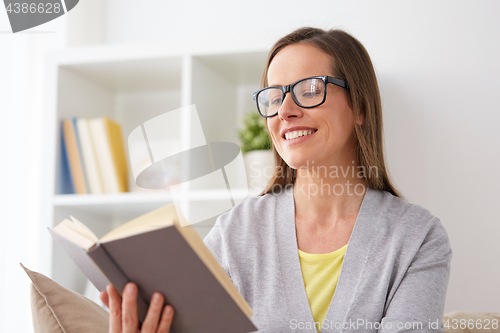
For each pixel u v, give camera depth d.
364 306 0.98
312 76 1.07
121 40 2.22
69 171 1.89
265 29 2.05
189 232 0.73
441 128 1.81
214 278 0.70
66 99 1.96
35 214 1.93
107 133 1.90
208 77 1.90
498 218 1.73
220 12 2.12
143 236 0.67
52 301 0.99
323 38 1.12
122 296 0.75
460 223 1.75
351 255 1.03
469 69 1.82
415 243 1.03
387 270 1.00
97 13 2.24
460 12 1.85
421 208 1.11
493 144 1.76
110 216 2.11
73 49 1.90
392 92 1.87
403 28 1.90
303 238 1.10
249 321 0.74
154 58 1.83
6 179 1.74
